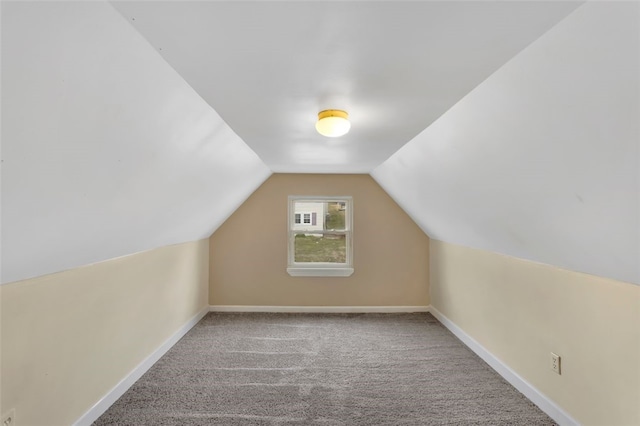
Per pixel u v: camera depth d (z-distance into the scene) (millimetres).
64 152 1166
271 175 4289
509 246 2426
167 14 962
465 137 1825
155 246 2824
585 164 1268
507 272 2594
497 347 2730
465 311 3326
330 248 4426
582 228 1573
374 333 3555
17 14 757
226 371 2680
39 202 1248
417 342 3311
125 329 2412
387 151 2789
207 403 2227
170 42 1119
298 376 2604
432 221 3574
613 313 1684
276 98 1634
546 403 2125
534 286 2271
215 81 1437
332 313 4254
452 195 2551
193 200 2672
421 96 1585
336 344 3246
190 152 1983
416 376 2615
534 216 1831
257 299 4305
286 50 1187
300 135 2312
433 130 2045
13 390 1541
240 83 1461
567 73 1074
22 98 902
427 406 2205
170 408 2168
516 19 989
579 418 1882
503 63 1248
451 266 3666
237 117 1921
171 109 1509
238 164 2865
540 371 2205
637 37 843
